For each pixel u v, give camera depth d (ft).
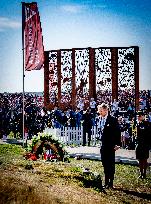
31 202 20.20
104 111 32.35
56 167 32.50
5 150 51.31
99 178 29.78
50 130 65.46
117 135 31.58
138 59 88.89
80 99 97.35
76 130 64.90
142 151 36.99
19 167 29.91
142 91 104.99
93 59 95.25
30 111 73.26
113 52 91.66
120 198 27.94
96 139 65.77
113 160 31.89
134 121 59.26
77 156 50.01
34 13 52.80
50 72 101.09
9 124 73.97
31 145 42.96
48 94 102.94
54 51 100.68
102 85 93.15
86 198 24.02
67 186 25.86
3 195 20.04
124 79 90.07
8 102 92.99
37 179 25.84
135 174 39.40
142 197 29.76
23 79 54.90
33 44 53.36
